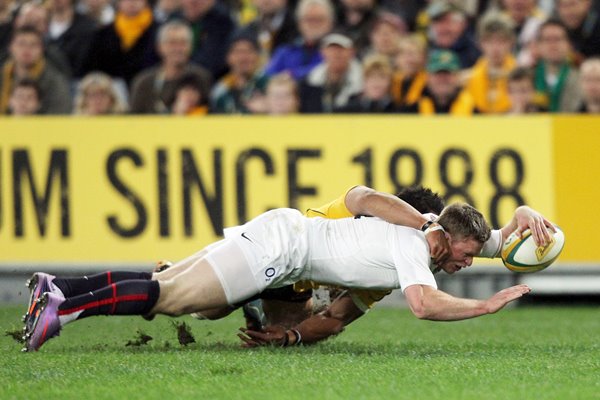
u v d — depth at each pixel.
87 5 41.53
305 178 35.81
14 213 35.31
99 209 35.44
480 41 39.41
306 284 20.64
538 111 38.75
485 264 36.12
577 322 30.62
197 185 35.59
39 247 35.31
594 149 36.28
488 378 16.92
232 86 40.06
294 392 15.45
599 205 36.19
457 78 38.53
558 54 38.78
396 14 41.62
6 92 39.84
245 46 39.94
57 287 20.11
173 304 19.58
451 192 35.97
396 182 35.94
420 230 19.67
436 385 16.14
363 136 35.91
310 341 21.08
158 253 35.44
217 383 16.25
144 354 19.75
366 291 20.66
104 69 40.97
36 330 19.38
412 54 38.47
